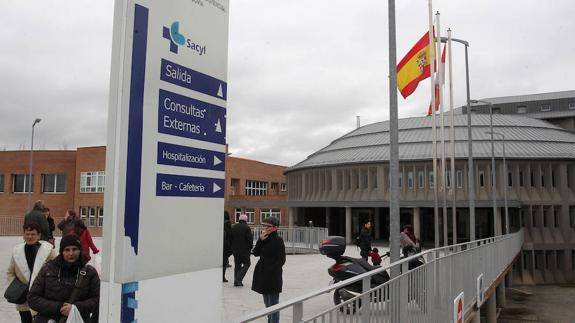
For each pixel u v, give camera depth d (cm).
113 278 270
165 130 302
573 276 5059
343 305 419
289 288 1240
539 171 5059
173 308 304
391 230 906
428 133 5612
